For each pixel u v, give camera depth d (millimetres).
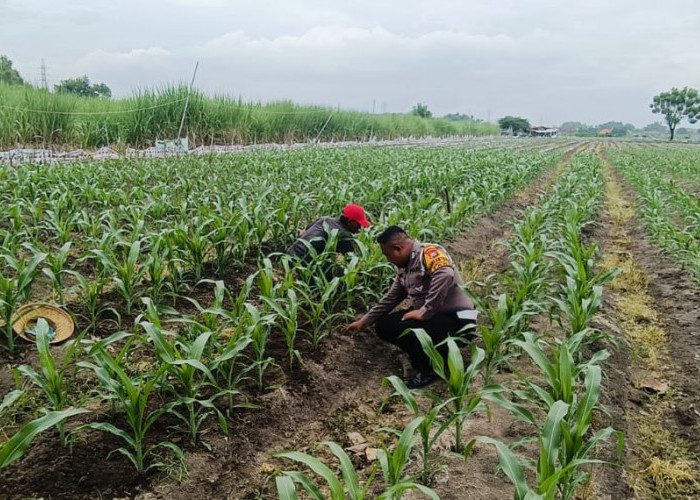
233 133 23812
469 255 8766
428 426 3174
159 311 3916
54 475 3107
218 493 3295
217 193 9500
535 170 18250
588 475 3418
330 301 5531
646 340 6035
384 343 5484
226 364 4320
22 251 6484
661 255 9367
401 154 22156
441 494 3291
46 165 11523
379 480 3488
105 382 3219
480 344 5426
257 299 5988
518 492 2498
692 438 4234
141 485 3180
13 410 3615
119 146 18203
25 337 4430
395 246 4652
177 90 21531
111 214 7055
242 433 3809
